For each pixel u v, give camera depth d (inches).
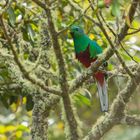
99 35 496.7
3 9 357.7
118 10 307.6
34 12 447.2
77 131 358.6
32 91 414.0
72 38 523.5
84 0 439.8
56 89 348.5
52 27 335.3
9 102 492.4
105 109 446.3
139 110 628.4
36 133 414.3
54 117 624.7
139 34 508.4
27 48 444.1
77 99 503.8
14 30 415.5
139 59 469.1
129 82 403.9
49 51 419.8
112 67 479.8
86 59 491.2
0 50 396.8
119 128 614.5
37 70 402.0
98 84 448.1
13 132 562.6
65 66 346.0
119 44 368.5
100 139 412.8
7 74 452.8
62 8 486.3
